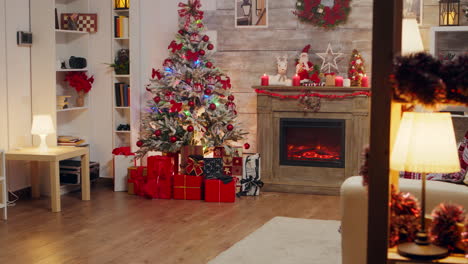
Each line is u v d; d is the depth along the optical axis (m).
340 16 6.58
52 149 6.07
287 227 5.09
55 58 6.36
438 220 2.29
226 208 5.86
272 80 6.65
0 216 5.52
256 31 6.88
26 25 6.35
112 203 6.10
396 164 2.33
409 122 2.37
